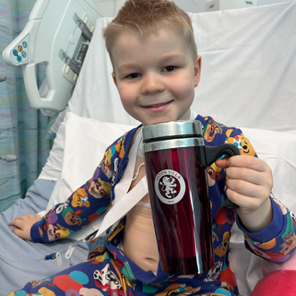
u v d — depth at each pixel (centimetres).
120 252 73
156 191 45
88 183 91
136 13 64
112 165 83
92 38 172
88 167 124
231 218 69
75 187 117
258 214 54
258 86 140
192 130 45
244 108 141
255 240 58
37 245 98
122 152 80
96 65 166
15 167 181
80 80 169
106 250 80
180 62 61
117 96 159
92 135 135
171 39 60
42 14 147
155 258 68
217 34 148
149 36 60
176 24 61
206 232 46
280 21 139
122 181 75
